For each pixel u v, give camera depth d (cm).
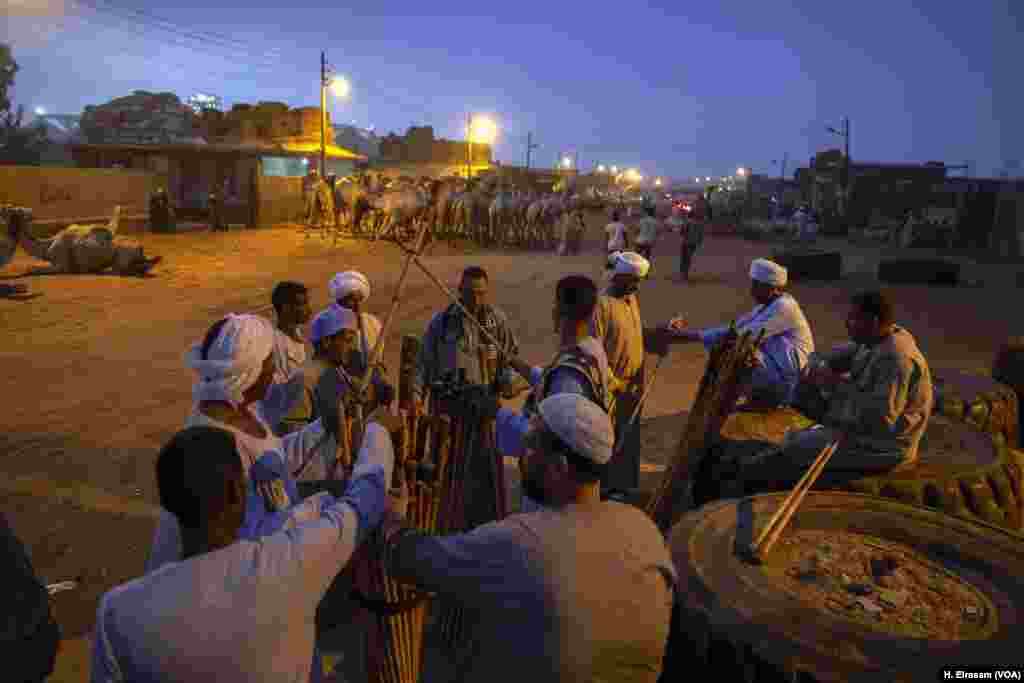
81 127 4656
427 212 300
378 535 205
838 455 423
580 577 179
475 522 370
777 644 245
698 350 1095
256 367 225
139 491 552
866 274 2253
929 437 491
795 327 546
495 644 184
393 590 268
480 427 363
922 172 4738
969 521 349
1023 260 2966
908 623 262
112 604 161
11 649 242
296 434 308
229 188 3541
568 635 176
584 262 2317
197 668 160
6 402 764
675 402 819
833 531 338
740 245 3462
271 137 4388
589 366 334
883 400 412
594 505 193
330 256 2239
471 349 418
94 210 2548
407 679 283
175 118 4703
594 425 186
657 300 1608
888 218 4494
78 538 476
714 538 324
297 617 174
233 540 174
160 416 729
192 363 223
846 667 233
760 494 376
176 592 161
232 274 1769
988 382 634
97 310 1275
